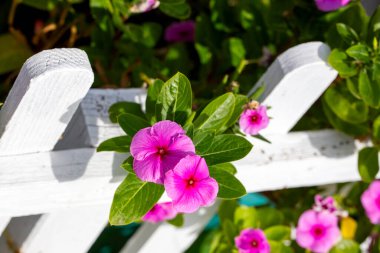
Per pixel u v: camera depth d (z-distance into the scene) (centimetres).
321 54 79
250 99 81
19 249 92
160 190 73
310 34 102
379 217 106
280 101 82
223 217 100
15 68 101
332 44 92
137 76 100
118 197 73
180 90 74
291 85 80
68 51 69
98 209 85
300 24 102
